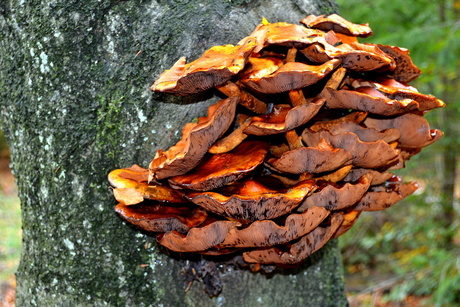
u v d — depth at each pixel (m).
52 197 1.50
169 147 1.50
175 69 1.45
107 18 1.47
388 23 3.15
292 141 1.47
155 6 1.47
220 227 1.44
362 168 1.51
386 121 1.52
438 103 1.51
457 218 3.46
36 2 1.48
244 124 1.48
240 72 1.45
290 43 1.44
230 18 1.49
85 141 1.49
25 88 1.50
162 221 1.45
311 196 1.46
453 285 2.83
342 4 3.19
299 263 1.54
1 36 1.50
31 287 1.54
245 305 1.56
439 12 3.26
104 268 1.50
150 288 1.51
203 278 1.53
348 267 4.27
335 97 1.46
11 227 4.03
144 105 1.49
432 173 3.63
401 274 3.41
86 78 1.48
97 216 1.50
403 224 3.75
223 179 1.44
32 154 1.50
